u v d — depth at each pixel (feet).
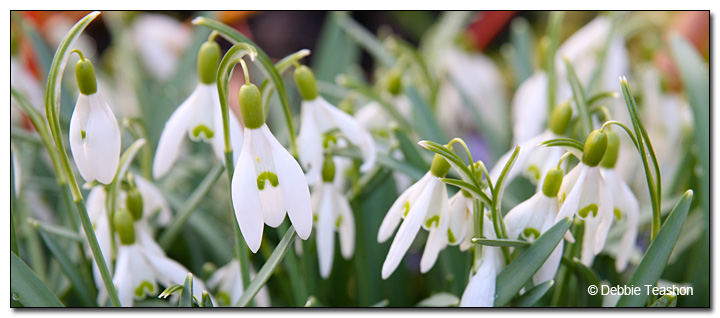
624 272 1.34
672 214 1.08
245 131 1.03
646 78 1.44
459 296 1.29
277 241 1.35
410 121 1.44
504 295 1.07
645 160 1.06
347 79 1.28
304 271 1.22
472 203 1.08
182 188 1.59
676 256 1.33
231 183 1.07
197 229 1.37
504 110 1.73
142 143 1.16
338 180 1.25
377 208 1.38
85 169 1.05
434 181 1.07
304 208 1.03
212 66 1.12
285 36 2.58
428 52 1.78
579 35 1.46
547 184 1.07
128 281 1.14
